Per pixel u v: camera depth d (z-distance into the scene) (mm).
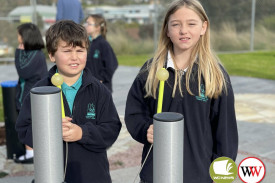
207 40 2035
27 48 3744
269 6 13031
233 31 13000
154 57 2086
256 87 7465
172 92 1979
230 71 9211
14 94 3836
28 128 1988
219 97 1955
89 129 1986
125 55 12617
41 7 12133
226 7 12883
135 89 2109
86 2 13594
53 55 2006
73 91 2080
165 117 1065
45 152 1135
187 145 1963
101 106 2102
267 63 10438
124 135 4566
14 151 3928
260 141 4441
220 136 1979
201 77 1964
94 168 2096
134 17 13156
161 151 1062
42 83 2035
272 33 13094
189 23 1932
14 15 11438
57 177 1165
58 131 1147
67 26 1975
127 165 3783
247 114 5570
